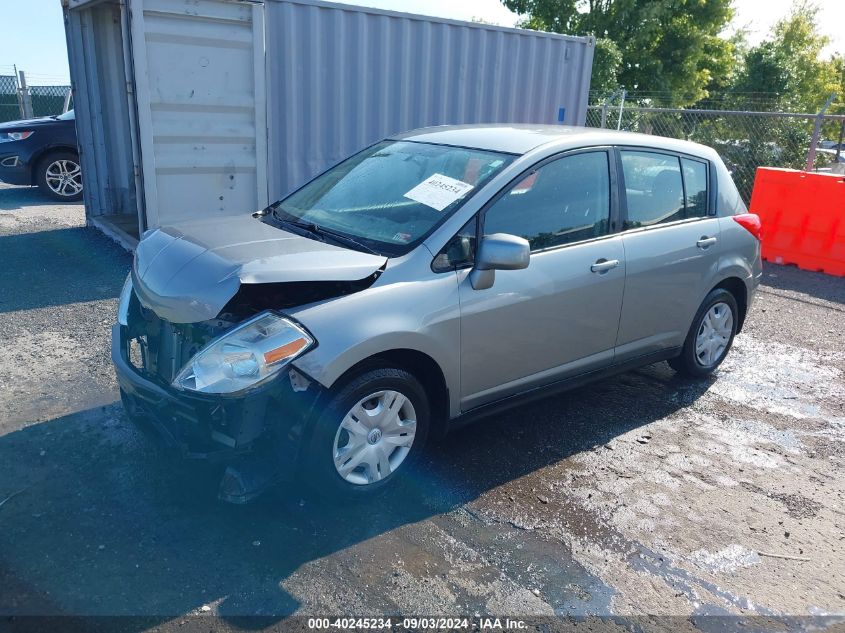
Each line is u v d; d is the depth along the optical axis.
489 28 8.89
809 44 43.78
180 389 3.05
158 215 6.76
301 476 3.32
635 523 3.53
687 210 4.85
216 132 6.89
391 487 3.63
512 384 3.95
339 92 7.98
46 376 4.72
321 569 3.04
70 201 11.56
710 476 4.03
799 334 6.71
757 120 14.16
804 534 3.54
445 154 4.17
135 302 3.75
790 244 9.30
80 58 8.33
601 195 4.27
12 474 3.59
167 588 2.87
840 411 5.01
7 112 19.25
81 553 3.04
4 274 6.96
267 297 3.26
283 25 7.42
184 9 6.39
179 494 3.48
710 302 5.07
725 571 3.22
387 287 3.35
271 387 3.00
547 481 3.86
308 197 4.38
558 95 9.98
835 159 13.52
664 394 5.13
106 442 3.92
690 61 32.56
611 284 4.23
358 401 3.28
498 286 3.69
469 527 3.40
